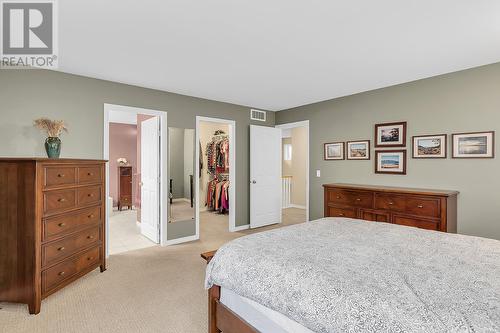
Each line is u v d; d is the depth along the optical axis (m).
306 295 1.15
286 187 7.45
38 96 2.96
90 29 2.16
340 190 3.78
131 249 3.81
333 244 1.67
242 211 4.96
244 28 2.16
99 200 2.98
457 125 3.09
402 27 2.13
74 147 3.20
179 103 4.14
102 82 3.42
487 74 2.88
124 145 7.19
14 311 2.18
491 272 1.25
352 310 1.01
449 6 1.83
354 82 3.55
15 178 2.18
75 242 2.60
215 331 1.68
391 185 3.68
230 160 4.83
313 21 2.04
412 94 3.48
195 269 3.09
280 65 2.96
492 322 0.86
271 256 1.46
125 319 2.08
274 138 5.36
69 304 2.30
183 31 2.20
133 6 1.84
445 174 3.18
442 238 1.80
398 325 0.91
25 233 2.16
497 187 2.82
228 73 3.21
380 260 1.40
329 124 4.46
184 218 4.19
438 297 1.02
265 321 1.33
